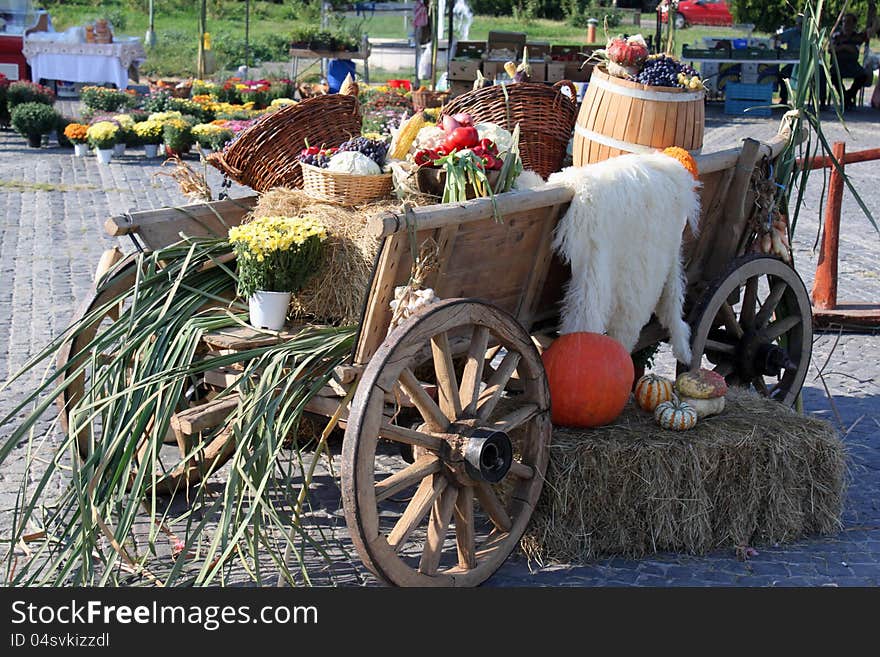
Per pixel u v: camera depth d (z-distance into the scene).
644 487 4.48
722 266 5.70
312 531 4.71
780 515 4.73
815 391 6.88
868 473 5.55
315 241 4.30
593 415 4.55
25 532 4.53
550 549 4.48
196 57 30.48
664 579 4.36
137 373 4.12
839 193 8.24
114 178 14.52
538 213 4.42
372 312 3.96
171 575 3.59
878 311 8.31
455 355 4.32
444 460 3.96
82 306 4.58
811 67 5.66
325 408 4.09
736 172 5.50
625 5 40.03
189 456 3.88
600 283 4.55
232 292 4.75
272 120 5.17
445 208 3.95
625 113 5.21
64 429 4.70
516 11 41.75
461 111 5.60
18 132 18.08
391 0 27.53
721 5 35.53
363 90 20.20
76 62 22.84
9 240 10.53
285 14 41.75
